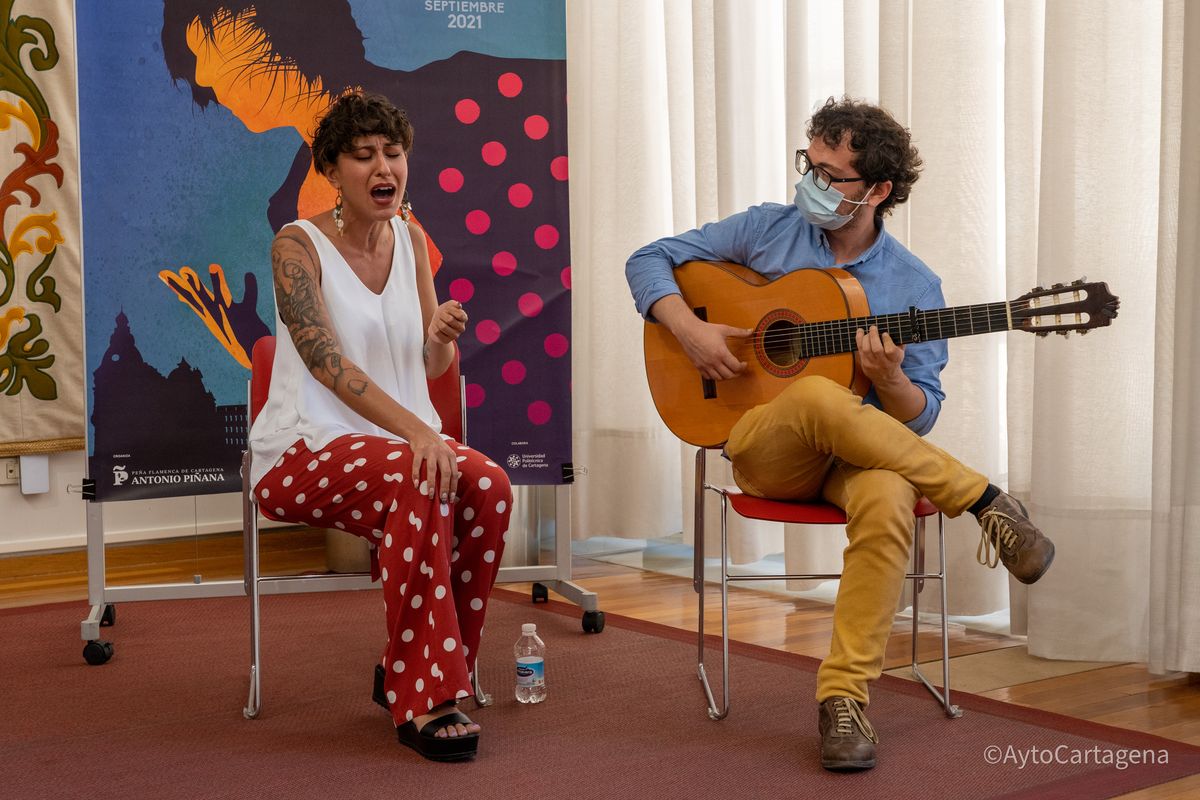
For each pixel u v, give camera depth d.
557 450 3.22
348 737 2.20
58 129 4.03
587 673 2.66
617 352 4.29
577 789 1.92
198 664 2.76
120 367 3.01
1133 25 2.69
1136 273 2.71
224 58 3.05
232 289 3.09
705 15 3.77
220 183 3.06
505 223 3.16
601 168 4.29
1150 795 1.89
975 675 2.65
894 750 2.11
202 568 4.05
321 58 3.09
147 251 3.03
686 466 3.96
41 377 4.05
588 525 4.40
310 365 2.15
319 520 2.21
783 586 3.69
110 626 3.18
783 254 2.44
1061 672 2.68
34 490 4.05
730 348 2.39
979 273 3.03
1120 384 2.72
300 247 2.26
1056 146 2.73
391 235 2.39
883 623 2.04
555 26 3.19
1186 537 2.50
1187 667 2.50
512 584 3.79
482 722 2.29
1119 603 2.74
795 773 1.99
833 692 2.03
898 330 2.19
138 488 3.02
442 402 2.49
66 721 2.31
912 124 3.09
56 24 4.02
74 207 4.07
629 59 4.19
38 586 3.78
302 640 2.99
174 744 2.16
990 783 1.94
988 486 2.03
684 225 4.06
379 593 3.59
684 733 2.21
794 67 3.48
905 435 2.06
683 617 3.31
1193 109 2.47
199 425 3.07
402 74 3.11
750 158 3.74
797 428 2.10
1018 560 2.00
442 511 2.02
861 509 2.03
